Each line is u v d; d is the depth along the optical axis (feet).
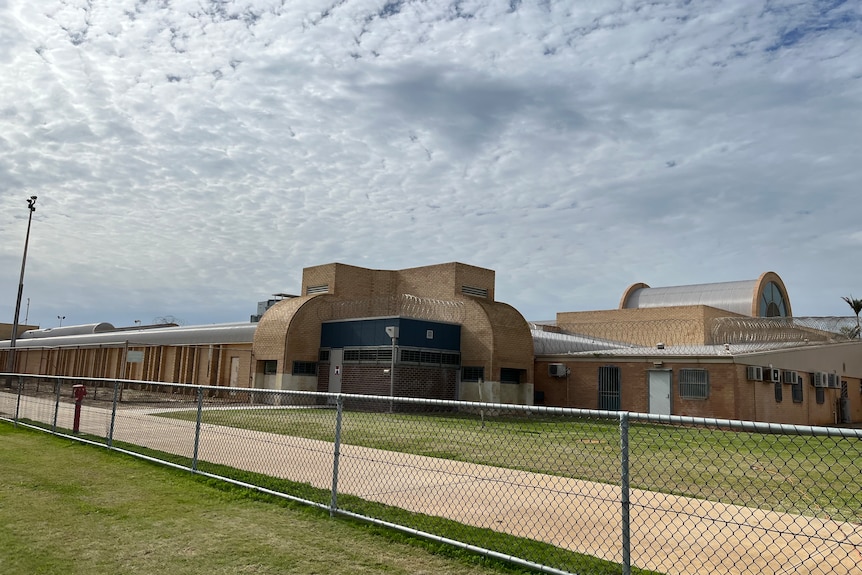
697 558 22.40
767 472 43.83
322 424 69.36
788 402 109.70
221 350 138.51
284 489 32.09
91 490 31.30
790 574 20.72
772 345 114.93
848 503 32.86
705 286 174.70
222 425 63.16
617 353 112.68
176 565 20.48
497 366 115.34
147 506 28.27
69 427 59.36
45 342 213.66
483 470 40.01
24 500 28.84
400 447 51.08
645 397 107.34
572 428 70.08
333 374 120.26
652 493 34.14
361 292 138.00
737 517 28.86
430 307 125.59
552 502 31.17
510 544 23.58
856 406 137.90
